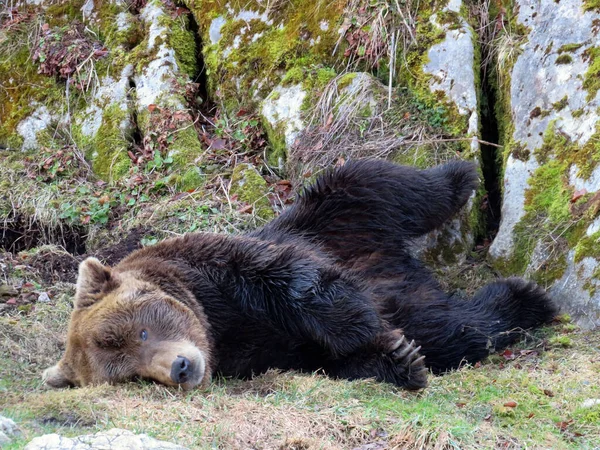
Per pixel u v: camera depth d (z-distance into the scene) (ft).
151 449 15.02
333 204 26.86
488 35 32.12
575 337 23.97
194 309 22.16
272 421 17.74
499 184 30.48
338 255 26.96
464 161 28.09
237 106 34.65
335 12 33.53
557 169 27.37
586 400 19.57
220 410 18.31
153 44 35.65
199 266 22.99
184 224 30.81
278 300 22.30
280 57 33.94
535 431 18.28
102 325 20.36
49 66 36.50
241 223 30.42
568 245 26.00
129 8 37.73
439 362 24.94
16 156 35.17
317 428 17.48
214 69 35.35
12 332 24.99
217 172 32.83
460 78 30.86
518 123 28.94
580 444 17.74
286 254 22.56
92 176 34.12
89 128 34.99
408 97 31.68
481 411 19.52
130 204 32.14
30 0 38.75
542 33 29.50
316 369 23.02
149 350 20.06
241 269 22.66
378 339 21.90
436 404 19.84
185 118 33.91
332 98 32.22
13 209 32.78
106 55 36.17
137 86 35.19
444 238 29.35
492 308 25.63
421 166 30.01
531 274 26.53
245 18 35.14
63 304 27.55
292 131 32.37
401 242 27.43
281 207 31.09
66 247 32.58
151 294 21.15
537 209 27.35
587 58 28.12
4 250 31.99
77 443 14.98
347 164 27.17
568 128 27.66
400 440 17.04
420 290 26.35
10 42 37.40
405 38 32.19
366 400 19.63
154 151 33.47
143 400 18.83
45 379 21.36
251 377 22.98
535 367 22.35
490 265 28.14
